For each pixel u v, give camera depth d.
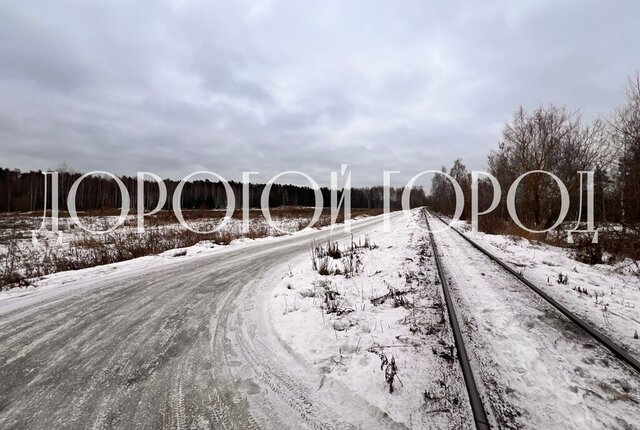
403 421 2.64
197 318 4.93
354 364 3.49
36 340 4.19
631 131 10.76
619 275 7.65
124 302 5.73
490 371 3.32
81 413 2.75
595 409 2.76
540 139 16.09
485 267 8.13
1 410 2.80
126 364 3.56
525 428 2.55
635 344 3.98
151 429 2.57
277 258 10.19
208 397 2.98
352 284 6.61
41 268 9.55
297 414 2.77
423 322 4.55
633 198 10.20
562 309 4.88
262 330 4.49
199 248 12.39
